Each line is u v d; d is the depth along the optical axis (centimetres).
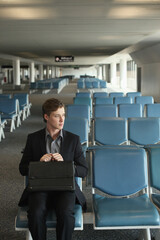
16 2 556
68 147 292
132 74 3491
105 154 296
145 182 293
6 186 461
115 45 1435
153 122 507
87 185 443
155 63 1848
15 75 3359
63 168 260
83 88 2161
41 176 257
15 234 322
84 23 793
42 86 2492
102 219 257
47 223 257
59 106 282
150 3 569
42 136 295
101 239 312
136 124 508
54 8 609
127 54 2511
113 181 292
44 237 251
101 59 3078
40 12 648
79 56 2483
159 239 294
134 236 319
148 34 1035
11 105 891
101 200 287
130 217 257
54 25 823
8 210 376
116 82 4494
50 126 288
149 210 264
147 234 267
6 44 1395
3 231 327
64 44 1390
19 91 2941
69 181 255
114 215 259
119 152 297
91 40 1214
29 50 1777
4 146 719
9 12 647
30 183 255
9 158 616
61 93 2489
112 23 793
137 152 297
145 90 2131
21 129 931
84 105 646
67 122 499
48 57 2609
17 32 967
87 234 322
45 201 265
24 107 1090
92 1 552
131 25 829
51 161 266
